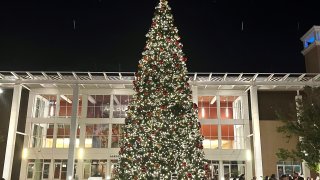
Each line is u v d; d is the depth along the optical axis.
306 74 38.09
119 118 42.78
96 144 42.12
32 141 42.66
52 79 40.22
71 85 42.03
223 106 43.50
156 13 16.84
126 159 15.14
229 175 40.62
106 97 43.88
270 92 43.12
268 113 42.41
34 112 43.50
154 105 15.11
